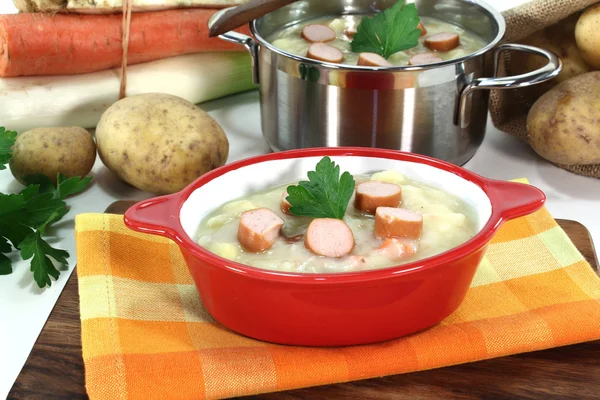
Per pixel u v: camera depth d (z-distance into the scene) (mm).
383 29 991
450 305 753
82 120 1064
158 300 790
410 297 732
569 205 949
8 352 809
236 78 1118
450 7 1060
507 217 749
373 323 737
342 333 739
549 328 749
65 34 1036
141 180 949
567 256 816
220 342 756
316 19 1087
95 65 1062
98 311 767
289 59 923
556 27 1021
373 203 777
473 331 751
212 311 762
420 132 927
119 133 944
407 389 736
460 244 754
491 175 990
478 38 1038
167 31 1074
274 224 758
